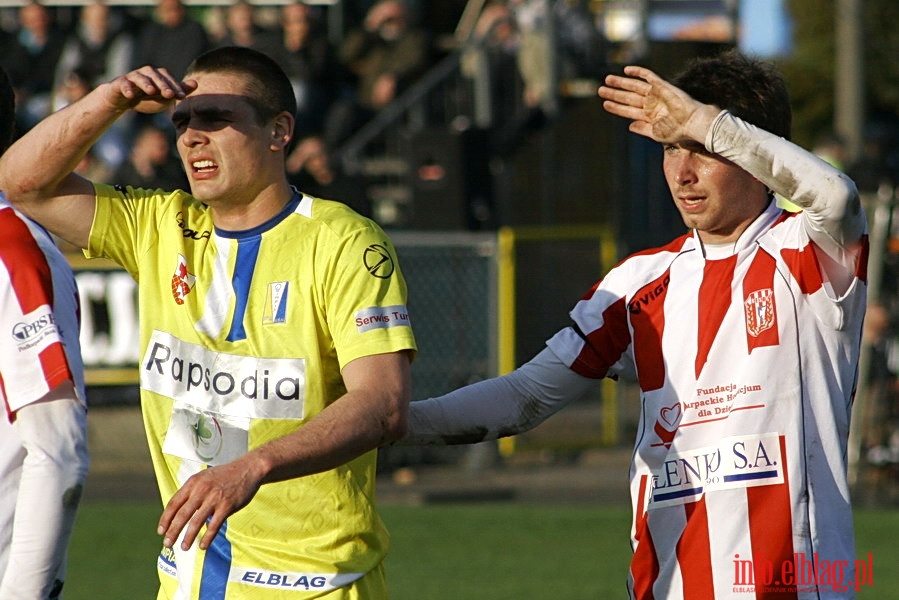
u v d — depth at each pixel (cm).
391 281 1198
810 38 7950
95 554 2778
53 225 1307
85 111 1218
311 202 1248
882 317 3338
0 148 1195
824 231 1161
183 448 1242
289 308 1216
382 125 4791
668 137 1198
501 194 4569
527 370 1381
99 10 4884
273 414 1211
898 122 7519
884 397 3375
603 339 1327
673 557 1244
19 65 5091
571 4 5084
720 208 1213
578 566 2638
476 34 5175
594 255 3947
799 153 1143
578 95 4984
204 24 5109
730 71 1234
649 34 5141
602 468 3791
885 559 2656
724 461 1219
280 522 1212
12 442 1109
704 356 1240
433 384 3750
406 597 2397
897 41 7319
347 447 1099
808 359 1212
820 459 1209
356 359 1170
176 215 1286
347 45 5062
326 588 1205
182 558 1238
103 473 3700
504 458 3856
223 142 1207
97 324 3681
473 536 2914
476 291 3753
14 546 1084
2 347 1104
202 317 1245
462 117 4881
